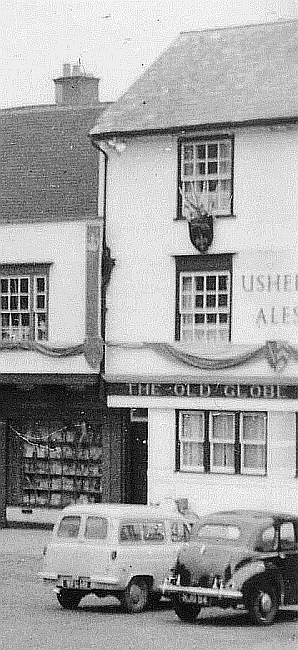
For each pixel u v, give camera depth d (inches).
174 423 1348.4
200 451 1338.6
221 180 1331.2
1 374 1432.1
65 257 1408.7
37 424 1469.0
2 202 1491.1
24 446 1480.1
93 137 1374.3
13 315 1438.2
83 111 1520.7
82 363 1389.0
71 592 935.7
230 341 1321.4
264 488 1296.8
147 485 1401.3
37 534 1421.0
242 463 1316.4
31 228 1430.9
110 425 1412.4
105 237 1386.6
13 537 1391.5
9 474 1485.0
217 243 1327.5
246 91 1343.5
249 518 880.3
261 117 1288.1
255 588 856.3
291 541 884.0
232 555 856.3
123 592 908.0
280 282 1296.8
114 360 1376.7
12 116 1555.1
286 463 1290.6
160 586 924.6
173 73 1422.2
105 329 1382.9
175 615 908.0
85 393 1419.8
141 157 1371.8
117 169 1384.1
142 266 1366.9
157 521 930.7
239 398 1307.8
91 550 902.4
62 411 1440.7
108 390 1381.6
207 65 1414.9
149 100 1390.3
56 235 1414.9
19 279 1437.0
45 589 1030.4
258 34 1440.7
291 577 877.8
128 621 868.6
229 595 847.7
